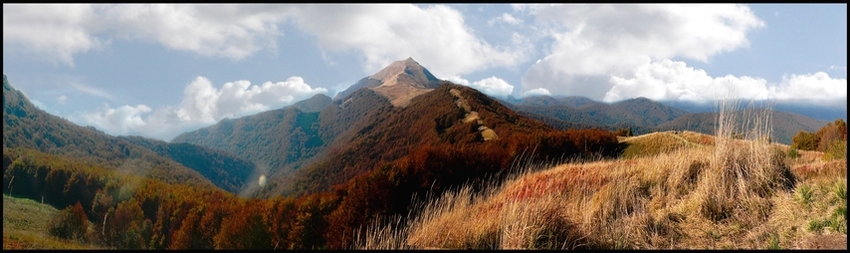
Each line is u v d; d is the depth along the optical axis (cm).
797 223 477
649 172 716
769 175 602
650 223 532
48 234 923
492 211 592
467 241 511
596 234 507
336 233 1077
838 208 462
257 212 1398
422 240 544
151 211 1479
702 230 511
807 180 601
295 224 1246
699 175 644
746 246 453
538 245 474
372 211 1034
